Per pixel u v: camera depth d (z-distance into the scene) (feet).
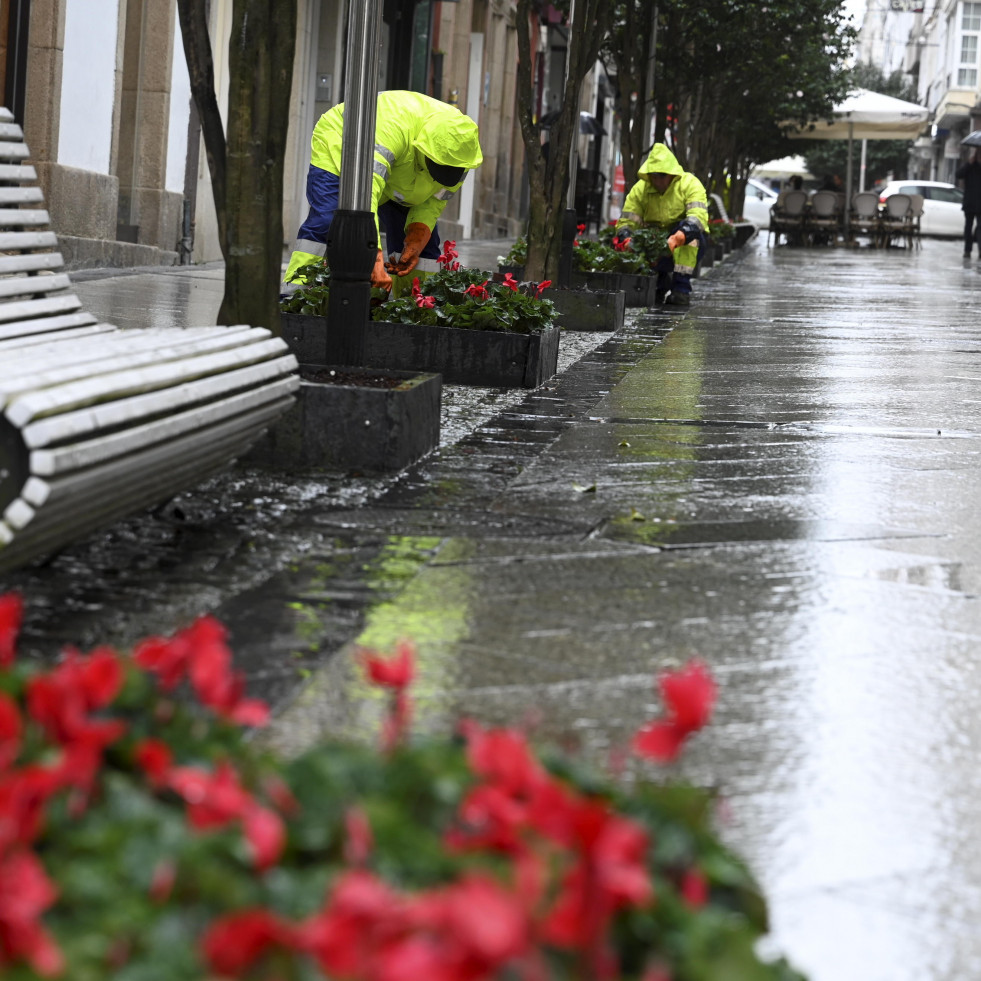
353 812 7.39
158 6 77.20
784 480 28.89
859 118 210.38
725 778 13.32
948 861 11.85
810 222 196.65
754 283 104.42
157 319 51.16
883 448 33.40
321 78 105.60
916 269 133.28
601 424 36.09
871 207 193.36
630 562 21.63
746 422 37.06
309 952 6.28
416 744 8.78
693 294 89.81
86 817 7.88
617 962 7.07
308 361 42.98
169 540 21.66
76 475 15.16
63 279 24.54
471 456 30.48
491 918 5.79
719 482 28.55
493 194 163.73
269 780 8.10
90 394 15.79
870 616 19.04
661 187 79.87
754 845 11.96
